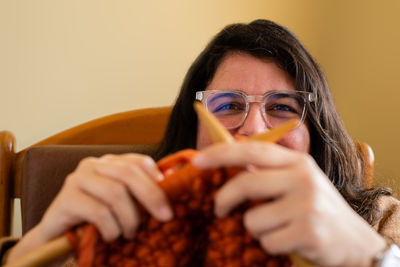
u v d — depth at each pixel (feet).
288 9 4.91
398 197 3.93
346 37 4.77
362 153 2.78
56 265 1.25
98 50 3.85
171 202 1.06
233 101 2.00
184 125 2.43
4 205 2.42
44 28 3.59
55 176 2.38
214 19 4.44
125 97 4.03
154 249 1.09
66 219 1.11
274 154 0.93
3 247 1.50
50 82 3.66
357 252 0.97
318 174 0.94
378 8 4.36
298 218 0.89
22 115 3.56
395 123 4.12
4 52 3.44
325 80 2.30
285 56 2.04
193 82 2.35
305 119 2.13
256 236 0.95
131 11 3.97
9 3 3.43
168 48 4.21
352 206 2.34
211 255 1.03
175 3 4.19
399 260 1.06
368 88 4.47
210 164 0.92
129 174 1.06
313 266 0.95
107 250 1.10
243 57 2.06
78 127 2.89
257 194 0.91
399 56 4.10
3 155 2.43
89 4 3.77
